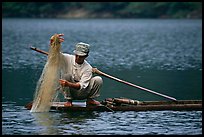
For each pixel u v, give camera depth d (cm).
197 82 2355
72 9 13250
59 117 1622
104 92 2092
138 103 1744
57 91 1720
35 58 3472
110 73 2659
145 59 3528
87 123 1555
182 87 2205
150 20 11894
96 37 6375
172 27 9031
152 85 2255
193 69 2905
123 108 1712
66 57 1731
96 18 13050
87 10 13175
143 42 5503
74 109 1697
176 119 1614
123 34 7138
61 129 1486
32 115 1650
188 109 1745
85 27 9144
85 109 1698
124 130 1487
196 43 5325
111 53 4003
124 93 2075
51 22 10931
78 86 1697
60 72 1728
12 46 4612
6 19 12025
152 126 1532
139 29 8525
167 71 2788
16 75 2558
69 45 4838
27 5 13075
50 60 1714
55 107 1703
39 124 1541
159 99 1961
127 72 2717
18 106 1788
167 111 1722
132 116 1645
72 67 1723
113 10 13112
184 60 3478
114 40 5828
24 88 2161
